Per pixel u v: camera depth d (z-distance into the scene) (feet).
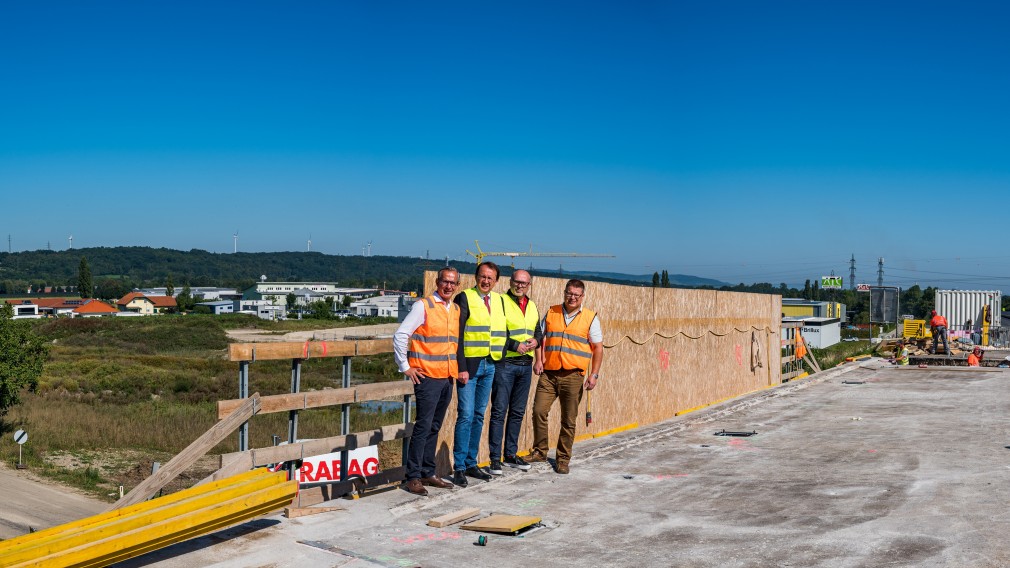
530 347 28.14
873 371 78.23
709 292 54.80
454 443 26.84
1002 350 106.83
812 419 45.24
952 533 21.25
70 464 79.66
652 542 20.72
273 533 20.90
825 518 22.99
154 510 18.13
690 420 43.83
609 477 28.94
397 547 20.03
